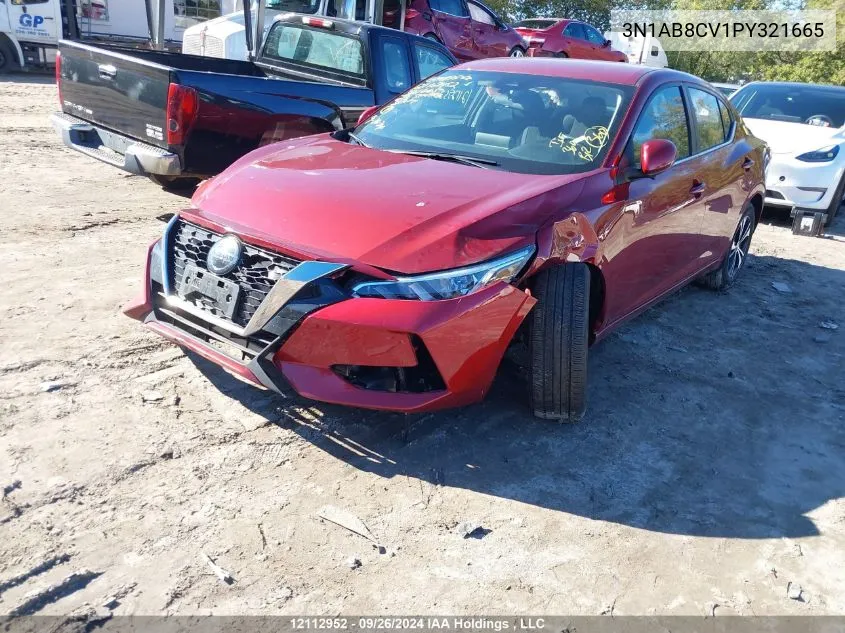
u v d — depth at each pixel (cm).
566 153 387
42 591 229
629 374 435
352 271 291
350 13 1121
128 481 285
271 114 602
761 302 603
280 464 308
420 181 346
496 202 325
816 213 858
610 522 294
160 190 724
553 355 335
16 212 601
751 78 3391
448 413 362
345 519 279
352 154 389
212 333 315
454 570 259
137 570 243
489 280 298
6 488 271
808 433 385
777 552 286
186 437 317
